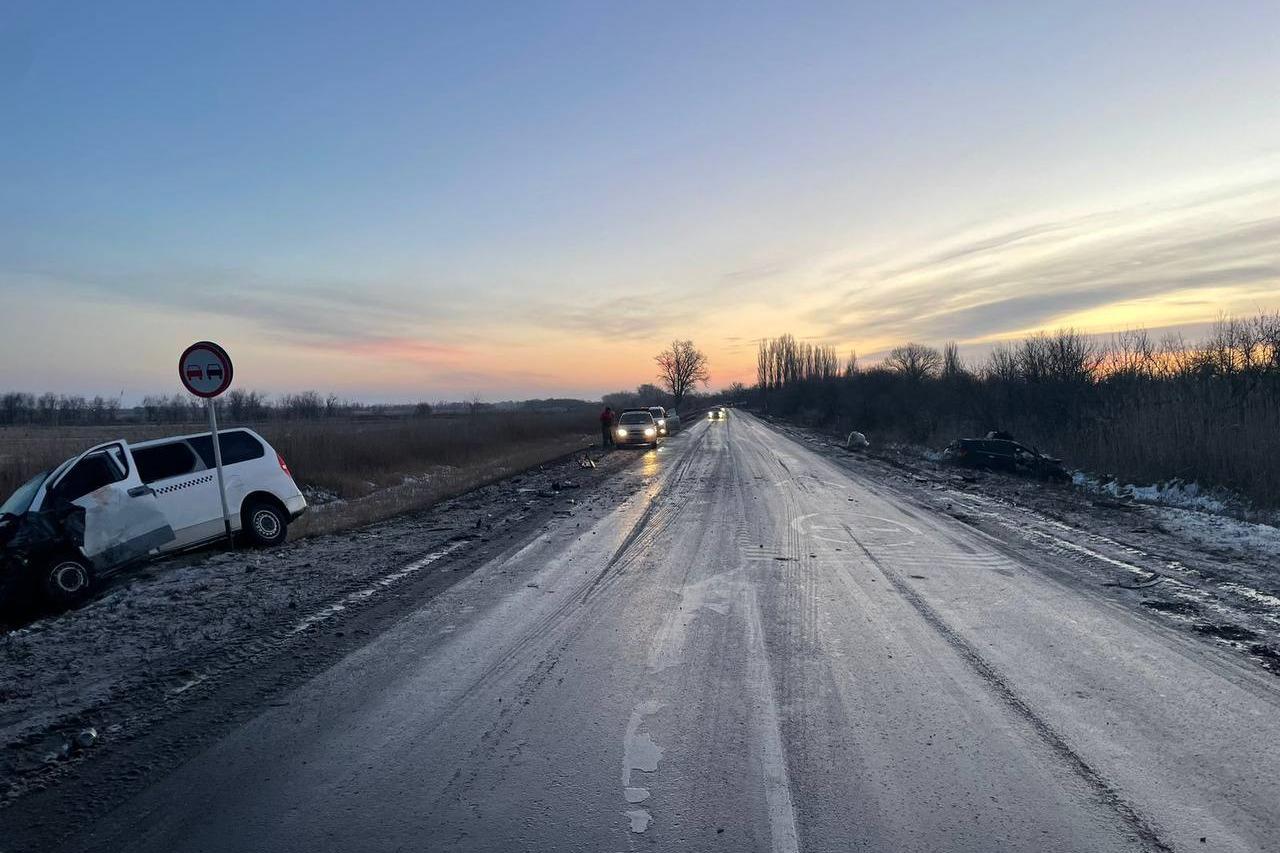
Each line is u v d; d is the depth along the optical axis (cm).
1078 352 2567
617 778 393
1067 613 687
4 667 606
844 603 724
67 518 902
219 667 579
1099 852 323
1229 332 2044
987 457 2094
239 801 377
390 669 562
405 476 2375
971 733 441
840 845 329
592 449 3334
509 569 896
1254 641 607
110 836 348
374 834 345
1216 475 1527
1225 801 364
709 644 607
